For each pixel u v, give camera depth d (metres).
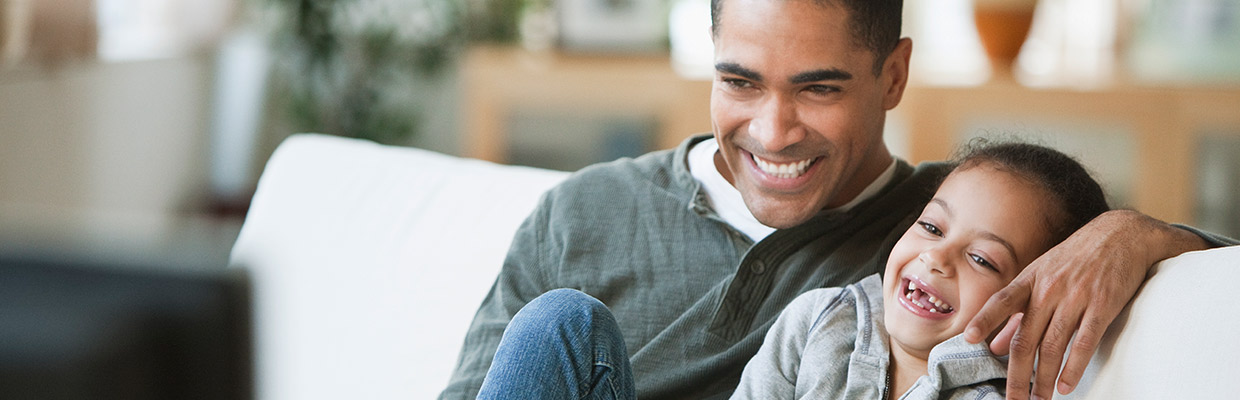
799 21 0.98
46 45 2.73
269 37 3.71
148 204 3.35
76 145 2.93
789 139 1.01
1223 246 0.88
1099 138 2.42
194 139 3.64
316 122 3.69
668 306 1.09
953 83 2.49
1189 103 2.36
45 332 0.27
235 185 3.81
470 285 1.31
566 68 2.86
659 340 1.07
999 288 0.88
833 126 1.00
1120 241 0.84
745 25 1.01
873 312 0.95
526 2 3.51
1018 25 2.61
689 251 1.11
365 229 1.42
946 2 3.09
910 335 0.90
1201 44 2.67
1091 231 0.85
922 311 0.90
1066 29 2.89
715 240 1.10
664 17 2.99
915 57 2.98
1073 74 2.56
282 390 1.37
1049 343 0.79
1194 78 2.45
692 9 3.19
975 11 2.65
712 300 1.06
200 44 3.46
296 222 1.48
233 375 0.27
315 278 1.42
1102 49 2.85
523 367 0.92
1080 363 0.78
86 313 0.27
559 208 1.21
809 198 1.04
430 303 1.33
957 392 0.87
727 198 1.12
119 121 3.15
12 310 0.27
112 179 3.12
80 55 2.84
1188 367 0.75
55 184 2.83
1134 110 2.38
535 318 0.94
